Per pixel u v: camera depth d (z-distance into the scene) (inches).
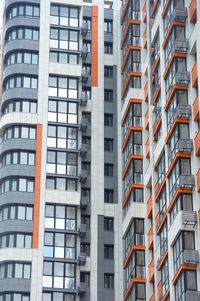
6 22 5344.5
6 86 5187.0
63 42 5275.6
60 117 5088.6
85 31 5310.0
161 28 4303.6
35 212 4835.1
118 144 5064.0
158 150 4158.5
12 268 4702.3
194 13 3949.3
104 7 5442.9
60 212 4862.2
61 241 4795.8
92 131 5093.5
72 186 4938.5
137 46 4867.1
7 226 4785.9
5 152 4982.8
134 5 4977.9
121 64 5216.5
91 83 5216.5
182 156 3786.9
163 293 3902.6
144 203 4475.9
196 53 3887.8
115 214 4894.2
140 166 4608.8
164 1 4291.3
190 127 3836.1
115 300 4690.0
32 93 5118.1
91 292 4697.3
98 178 4980.3
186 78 3912.4
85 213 4886.8
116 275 4746.6
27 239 4778.5
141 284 4301.2
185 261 3570.4
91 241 4820.4
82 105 5142.7
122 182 4879.4
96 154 5036.9
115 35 5359.3
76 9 5374.0
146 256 4330.7
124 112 4884.4
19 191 4869.6
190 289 3531.0
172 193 3870.6
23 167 4931.1
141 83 4766.2
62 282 4699.8
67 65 5206.7
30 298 4640.8
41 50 5226.4
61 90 5157.5
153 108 4377.5
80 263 4753.9
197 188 3676.2
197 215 3636.8
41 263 4724.4
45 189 4896.7
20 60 5191.9
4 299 4635.8
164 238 3961.6
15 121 5027.1
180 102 3902.6
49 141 5019.7
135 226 4441.4
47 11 5334.6
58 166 4968.0
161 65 4242.1
